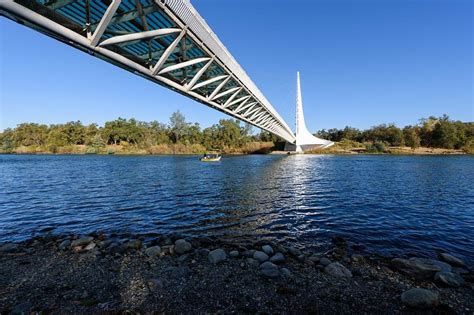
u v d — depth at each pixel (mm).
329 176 23578
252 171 28531
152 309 3914
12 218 9992
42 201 13172
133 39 7289
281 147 83125
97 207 11812
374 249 6684
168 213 10680
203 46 10297
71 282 4828
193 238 7496
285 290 4426
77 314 3775
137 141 85438
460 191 15836
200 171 28703
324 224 8977
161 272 5203
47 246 6859
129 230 8469
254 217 9961
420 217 9922
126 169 30969
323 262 5633
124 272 5230
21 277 5043
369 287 4586
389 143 83750
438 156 58156
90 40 6629
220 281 4789
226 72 13477
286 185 18344
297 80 77500
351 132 99438
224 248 6676
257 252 6020
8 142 81062
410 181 20172
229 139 82250
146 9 7344
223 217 9984
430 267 5246
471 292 4414
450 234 7930
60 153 79062
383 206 11812
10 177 23109
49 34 6020
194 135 86625
